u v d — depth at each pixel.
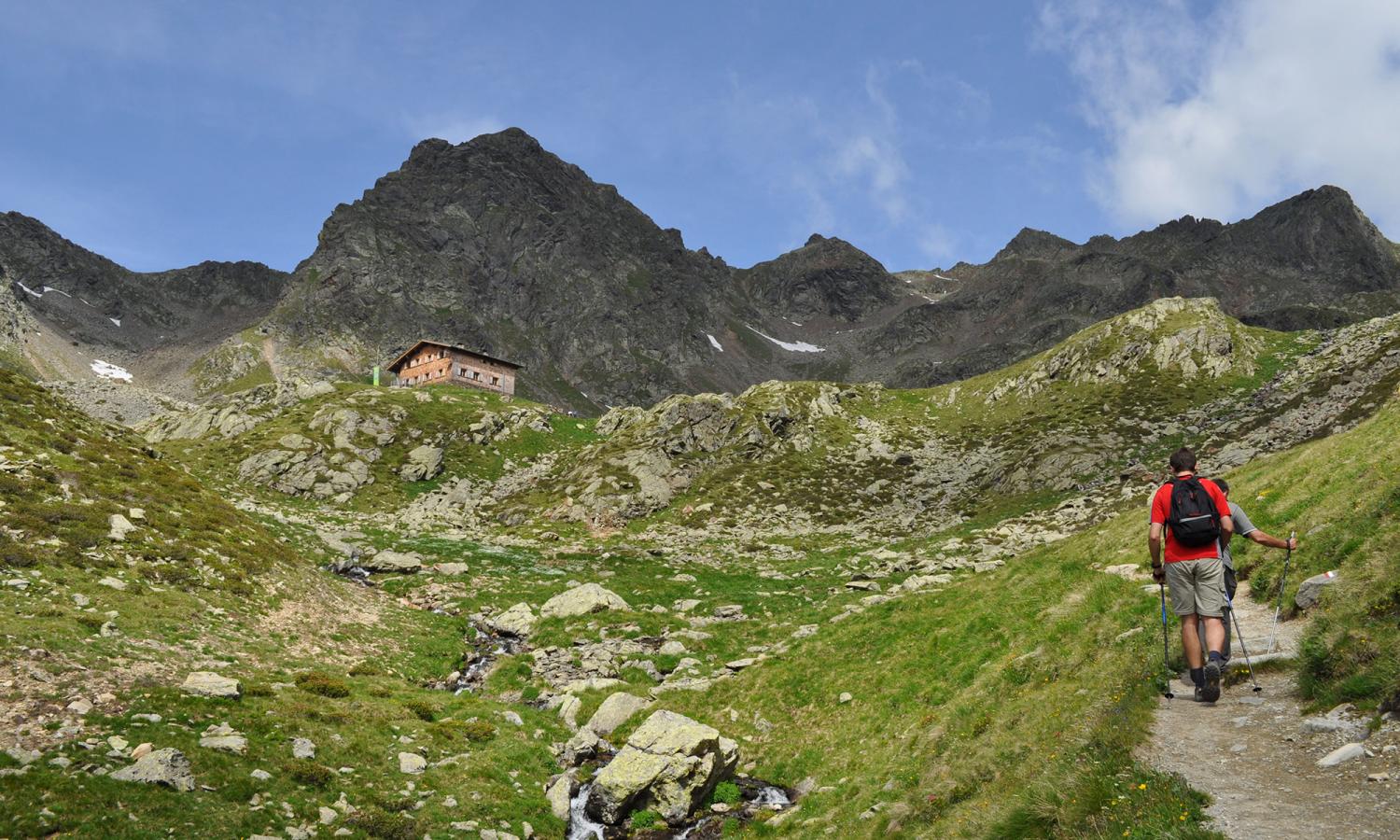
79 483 37.31
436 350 166.88
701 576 58.38
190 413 111.06
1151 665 13.05
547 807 23.19
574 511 87.69
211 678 24.64
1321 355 101.75
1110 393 106.94
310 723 24.19
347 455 98.12
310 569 43.97
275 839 18.14
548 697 33.59
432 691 32.28
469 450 110.00
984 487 88.19
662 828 22.48
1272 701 10.48
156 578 32.53
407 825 20.17
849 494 93.19
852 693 27.31
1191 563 10.53
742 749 27.16
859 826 17.58
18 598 26.31
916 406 127.25
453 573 56.03
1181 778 8.80
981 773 14.67
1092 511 63.88
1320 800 7.59
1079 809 9.59
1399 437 21.27
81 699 21.23
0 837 15.52
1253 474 33.28
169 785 18.62
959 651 25.73
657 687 34.44
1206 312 120.00
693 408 112.44
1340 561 15.60
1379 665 9.25
